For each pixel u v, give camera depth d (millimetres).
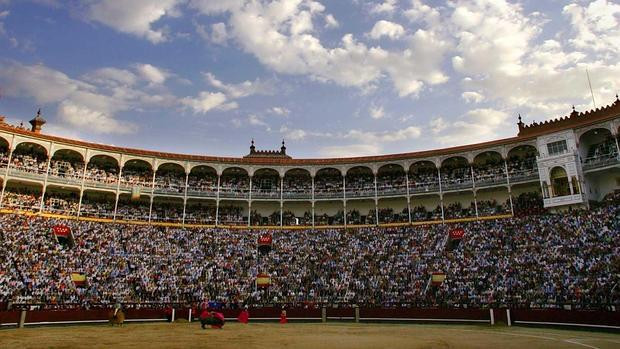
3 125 56344
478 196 67375
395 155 69812
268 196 71062
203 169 72188
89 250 52500
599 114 56938
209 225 66375
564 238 48469
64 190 62500
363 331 31984
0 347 22312
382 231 64188
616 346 21797
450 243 58031
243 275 54469
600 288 38156
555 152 58469
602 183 57312
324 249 60781
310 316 44406
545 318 34438
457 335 28422
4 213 53750
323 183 74062
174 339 26062
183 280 51719
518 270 46281
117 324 37750
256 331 31938
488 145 64312
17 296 41406
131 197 66312
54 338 26797
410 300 46562
